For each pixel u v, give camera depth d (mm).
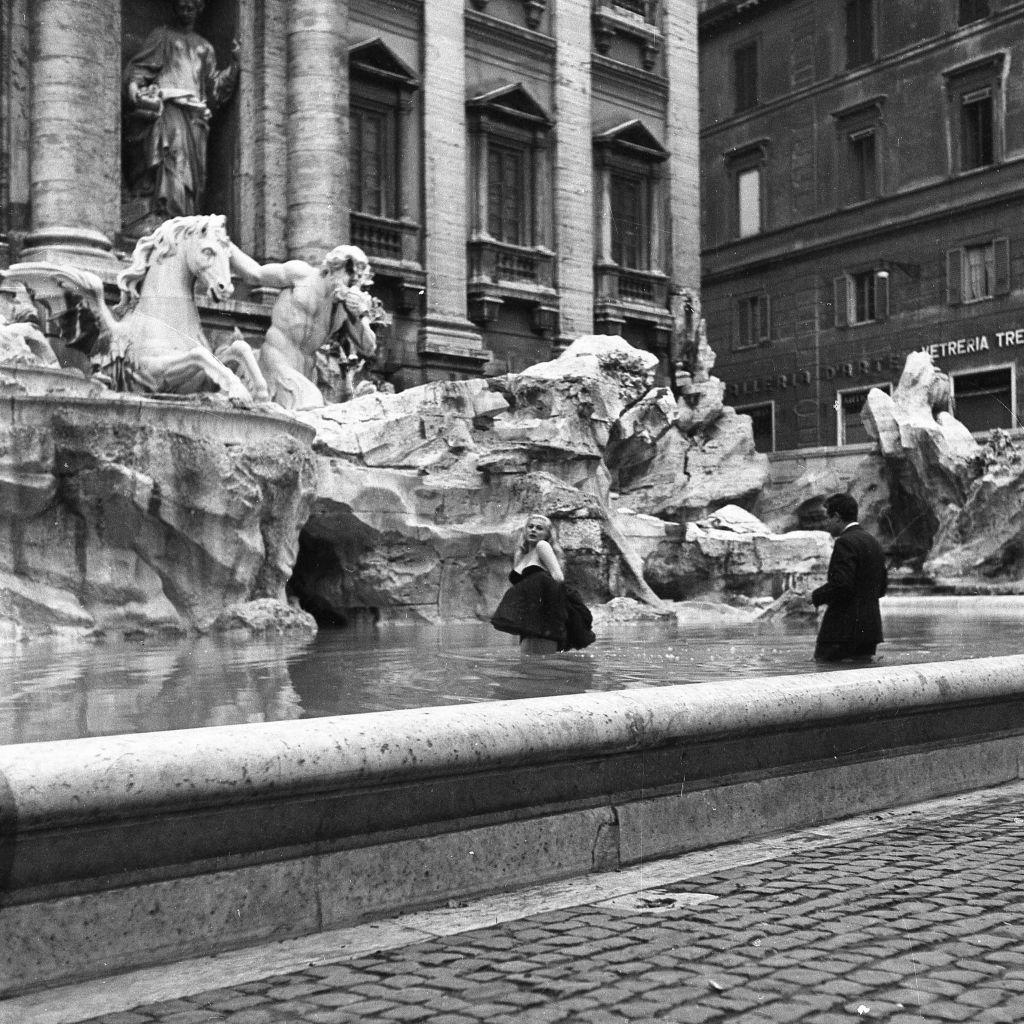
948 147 47750
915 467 33000
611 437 27922
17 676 9805
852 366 51031
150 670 10320
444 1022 3965
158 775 4465
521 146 39594
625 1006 4078
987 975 4387
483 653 12391
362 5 35750
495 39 39062
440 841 5309
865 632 10680
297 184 32469
